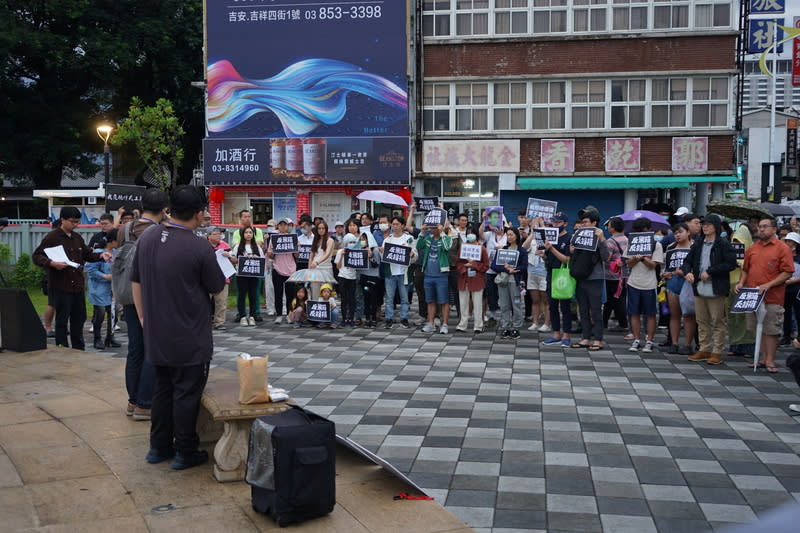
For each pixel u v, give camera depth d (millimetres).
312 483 4172
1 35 27141
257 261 12930
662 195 26219
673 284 10250
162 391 5086
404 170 25219
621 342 11320
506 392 8000
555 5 25250
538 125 25562
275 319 13953
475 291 12133
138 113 28516
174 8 32969
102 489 4641
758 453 5906
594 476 5363
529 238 12312
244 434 4848
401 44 25172
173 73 33219
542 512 4699
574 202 25812
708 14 24656
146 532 4016
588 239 10312
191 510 4340
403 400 7629
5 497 4480
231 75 25906
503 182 25203
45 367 8359
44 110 30938
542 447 6047
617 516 4633
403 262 12484
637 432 6484
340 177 25484
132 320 6059
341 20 25344
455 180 26062
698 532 4391
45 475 4871
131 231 6090
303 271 12914
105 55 29578
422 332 12344
